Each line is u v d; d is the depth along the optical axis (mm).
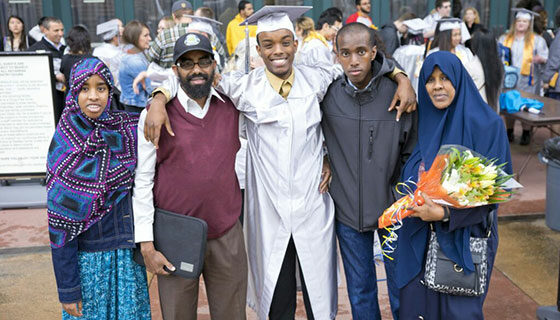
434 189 2361
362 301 3098
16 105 5422
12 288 4215
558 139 3879
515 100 5980
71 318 2584
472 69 5105
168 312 2701
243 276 2814
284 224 2896
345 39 2701
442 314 2572
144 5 9461
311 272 2967
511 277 4180
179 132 2537
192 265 2543
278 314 3086
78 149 2463
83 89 2449
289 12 2750
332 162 2996
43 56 5371
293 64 3025
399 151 2902
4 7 9195
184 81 2486
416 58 6730
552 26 10172
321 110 2994
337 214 3023
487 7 10180
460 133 2531
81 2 9344
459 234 2469
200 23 5324
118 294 2633
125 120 2633
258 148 2918
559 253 4535
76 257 2502
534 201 5605
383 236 2973
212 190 2590
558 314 3523
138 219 2568
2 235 5117
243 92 2793
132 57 6105
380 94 2854
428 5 10148
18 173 5543
